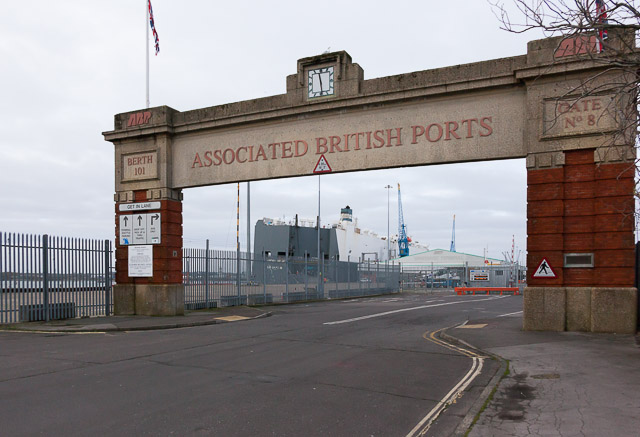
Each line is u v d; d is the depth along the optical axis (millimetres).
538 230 13414
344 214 69188
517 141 14242
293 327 15961
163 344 11953
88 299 18656
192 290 21859
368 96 15938
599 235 12750
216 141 18812
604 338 11727
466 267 51062
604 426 5578
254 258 26906
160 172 19344
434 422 6027
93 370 8711
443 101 15250
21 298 16156
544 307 13227
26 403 6582
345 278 37156
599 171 12789
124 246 19734
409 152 15609
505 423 5855
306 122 17234
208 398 6945
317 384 7895
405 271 60750
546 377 8031
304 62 17141
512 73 14008
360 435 5535
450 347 11758
